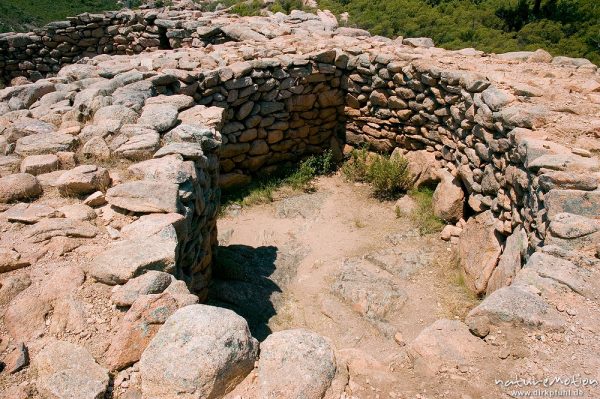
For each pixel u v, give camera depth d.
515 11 14.04
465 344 2.89
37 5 23.08
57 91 5.77
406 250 5.94
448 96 6.58
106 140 4.68
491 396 2.59
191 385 2.29
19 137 4.72
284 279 5.66
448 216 6.31
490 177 5.46
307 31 9.38
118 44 11.08
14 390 2.37
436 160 7.15
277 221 6.87
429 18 13.77
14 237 3.38
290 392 2.42
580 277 3.16
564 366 2.68
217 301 5.12
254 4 15.98
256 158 7.76
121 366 2.54
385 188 7.34
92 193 3.97
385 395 2.59
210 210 4.93
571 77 6.34
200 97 6.79
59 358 2.50
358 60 7.82
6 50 10.56
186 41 9.85
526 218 4.38
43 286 2.96
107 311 2.85
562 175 3.84
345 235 6.47
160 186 3.78
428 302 5.06
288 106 7.81
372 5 15.20
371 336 4.65
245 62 7.25
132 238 3.33
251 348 2.56
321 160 8.27
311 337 2.70
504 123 5.15
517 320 2.91
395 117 7.71
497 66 6.91
